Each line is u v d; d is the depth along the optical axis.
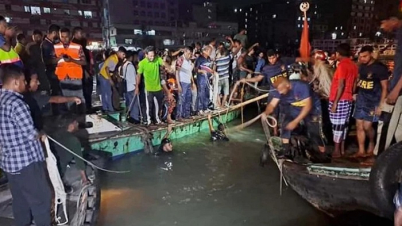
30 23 43.50
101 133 6.30
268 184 5.28
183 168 5.90
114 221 4.14
